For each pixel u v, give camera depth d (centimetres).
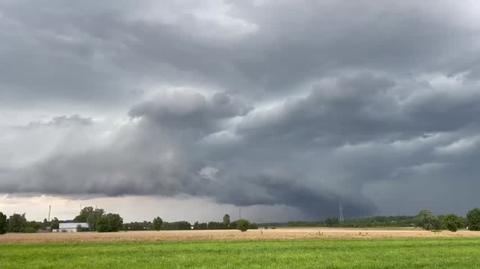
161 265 4512
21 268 4319
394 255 5506
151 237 12138
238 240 10069
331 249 6750
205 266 4375
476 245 7638
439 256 5334
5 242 9781
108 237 12388
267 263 4641
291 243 8544
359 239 10294
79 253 6234
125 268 4259
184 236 12619
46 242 9788
